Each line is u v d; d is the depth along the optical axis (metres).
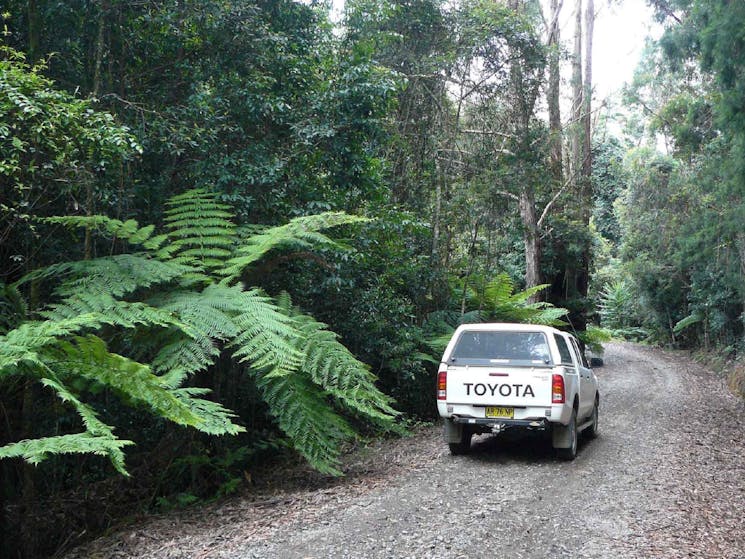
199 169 10.47
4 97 7.38
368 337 13.62
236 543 6.17
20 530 8.19
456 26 17.97
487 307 18.50
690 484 8.57
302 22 12.29
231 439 10.52
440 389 9.90
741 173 17.56
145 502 9.02
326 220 9.58
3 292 8.05
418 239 17.20
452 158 18.98
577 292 30.19
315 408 8.80
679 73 25.91
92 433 6.05
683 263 27.84
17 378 7.60
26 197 8.19
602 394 20.00
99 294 8.00
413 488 8.12
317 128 11.09
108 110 10.20
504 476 8.83
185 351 7.99
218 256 9.95
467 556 5.68
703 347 38.91
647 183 33.69
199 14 10.47
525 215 23.97
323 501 7.69
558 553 5.79
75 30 10.59
